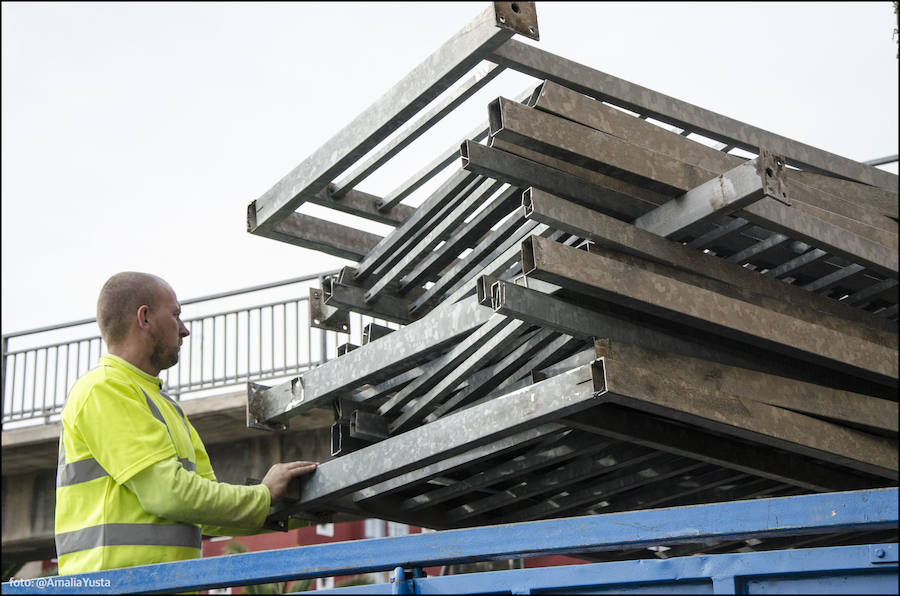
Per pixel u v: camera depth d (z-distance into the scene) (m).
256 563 2.59
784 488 5.62
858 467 4.39
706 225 4.07
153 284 3.72
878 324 4.74
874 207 4.83
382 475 4.30
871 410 4.41
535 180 3.79
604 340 3.75
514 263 4.38
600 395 3.59
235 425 13.20
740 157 4.37
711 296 3.96
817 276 4.84
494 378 4.50
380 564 2.48
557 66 3.90
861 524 2.13
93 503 3.33
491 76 3.93
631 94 4.10
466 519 5.69
